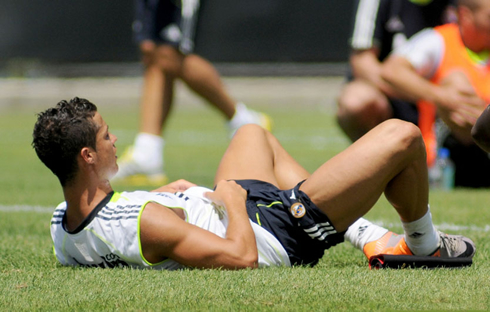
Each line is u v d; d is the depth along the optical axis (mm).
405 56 21250
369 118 22875
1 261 11047
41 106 74750
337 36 71938
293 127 52031
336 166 9578
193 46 24828
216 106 25844
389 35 23891
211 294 8195
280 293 8195
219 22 73062
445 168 22719
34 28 77688
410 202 9859
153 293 8281
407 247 10469
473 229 14570
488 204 18734
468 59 21000
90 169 9492
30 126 55656
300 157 32906
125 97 75625
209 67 25141
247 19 72750
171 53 24375
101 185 9672
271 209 10000
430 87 20656
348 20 71438
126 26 76562
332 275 9203
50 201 20188
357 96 22844
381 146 9438
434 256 10195
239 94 73562
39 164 32219
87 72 78000
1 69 78625
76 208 9680
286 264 10008
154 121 24469
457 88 20438
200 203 10281
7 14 77688
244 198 10227
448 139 22672
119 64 77500
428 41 21219
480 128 9172
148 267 9648
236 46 73375
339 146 38812
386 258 9797
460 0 20906
